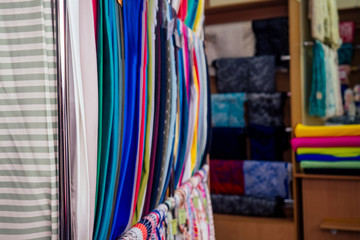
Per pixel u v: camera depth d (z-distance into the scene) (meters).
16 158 0.74
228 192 2.68
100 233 0.85
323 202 2.35
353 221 2.29
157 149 1.15
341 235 2.31
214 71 2.80
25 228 0.74
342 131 2.27
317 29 2.60
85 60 0.77
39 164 0.74
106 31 0.85
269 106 2.61
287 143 2.60
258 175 2.59
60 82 0.72
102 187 0.84
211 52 2.81
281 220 2.51
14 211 0.74
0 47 0.74
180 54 1.40
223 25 2.77
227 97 2.70
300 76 2.50
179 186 1.44
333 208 2.33
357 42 3.18
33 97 0.74
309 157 2.35
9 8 0.74
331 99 2.70
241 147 2.68
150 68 1.09
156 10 1.13
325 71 2.61
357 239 2.27
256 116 2.64
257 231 2.49
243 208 2.60
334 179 2.33
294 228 2.42
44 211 0.74
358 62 3.18
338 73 3.12
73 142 0.74
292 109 2.52
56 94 0.74
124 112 0.94
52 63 0.73
